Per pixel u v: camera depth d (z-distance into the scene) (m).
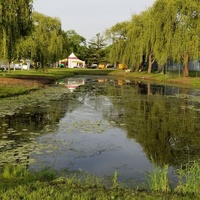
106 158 9.22
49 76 45.19
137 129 13.17
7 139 10.84
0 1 26.16
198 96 26.34
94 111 17.53
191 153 9.95
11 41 26.94
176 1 38.66
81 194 5.41
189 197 5.61
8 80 30.94
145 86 36.03
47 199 5.02
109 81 44.25
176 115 16.73
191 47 37.03
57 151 9.67
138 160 9.12
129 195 5.54
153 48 41.81
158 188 6.35
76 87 33.12
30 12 29.08
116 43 61.34
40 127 12.98
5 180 6.28
